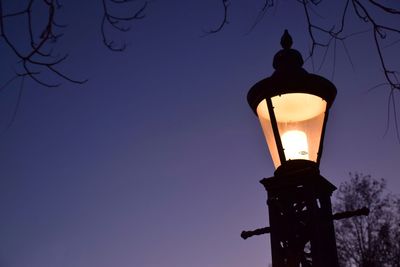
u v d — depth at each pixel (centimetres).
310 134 392
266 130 407
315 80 395
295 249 368
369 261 1560
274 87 397
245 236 387
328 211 386
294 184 379
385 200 1652
